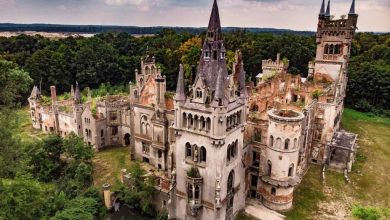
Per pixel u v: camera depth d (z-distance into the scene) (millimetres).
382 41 187125
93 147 87125
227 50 154000
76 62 150750
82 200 57969
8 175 50625
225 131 47844
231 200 55750
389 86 121438
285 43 157750
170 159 67000
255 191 64562
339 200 63688
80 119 88562
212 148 48469
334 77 88812
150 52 158125
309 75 95562
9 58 151250
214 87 47656
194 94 48719
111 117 88625
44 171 69875
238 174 56469
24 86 52781
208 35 47875
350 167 74812
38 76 140000
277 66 106688
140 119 77125
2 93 49156
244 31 194750
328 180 71062
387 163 80750
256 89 79125
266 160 60781
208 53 48188
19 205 43812
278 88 85750
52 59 146000
